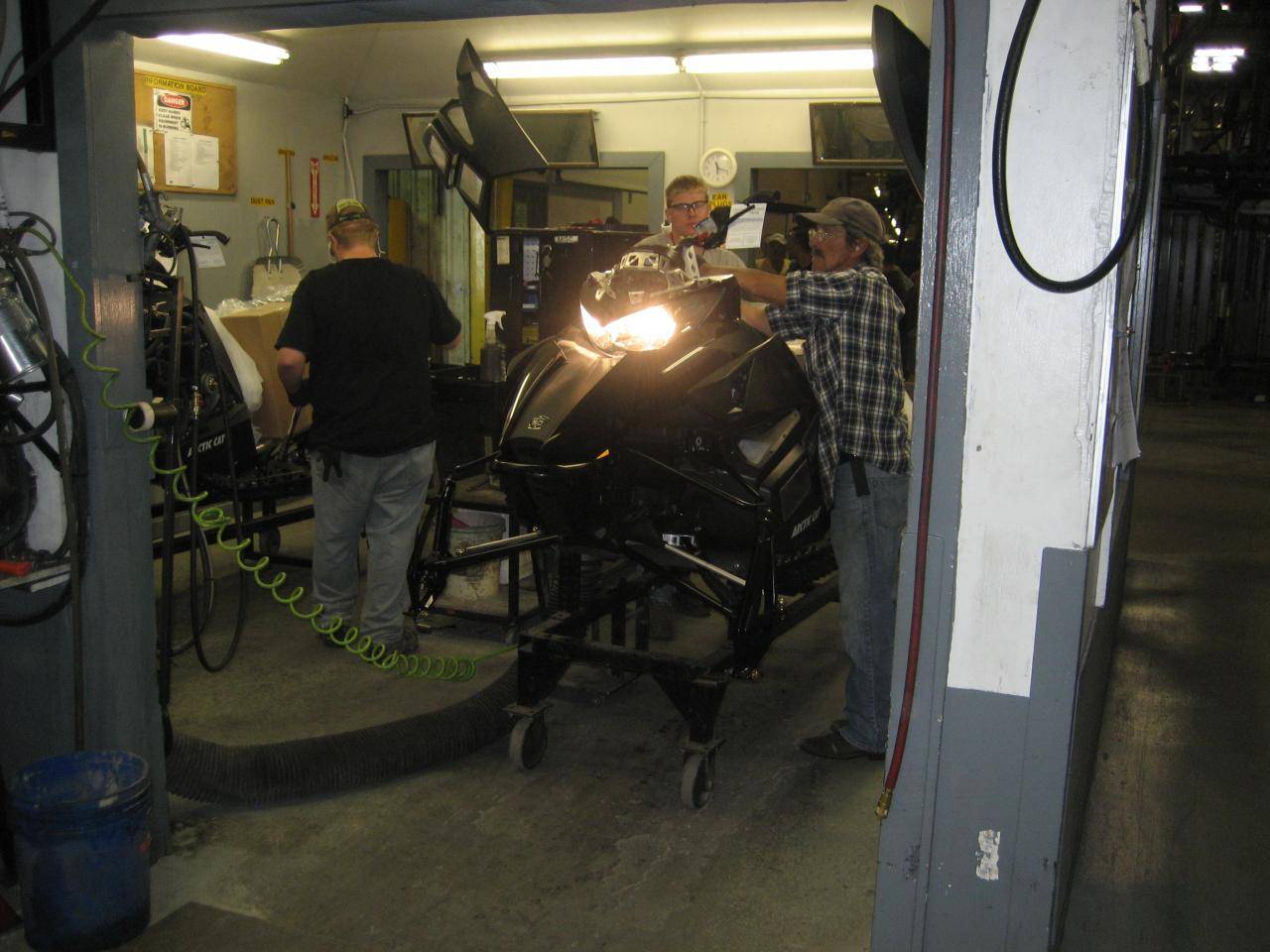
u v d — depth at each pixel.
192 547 2.74
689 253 3.38
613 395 3.14
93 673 2.57
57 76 2.37
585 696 3.62
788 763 3.47
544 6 2.19
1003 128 1.74
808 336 3.32
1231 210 14.12
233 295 7.45
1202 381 15.11
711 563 3.69
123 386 2.54
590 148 8.12
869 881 2.78
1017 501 1.89
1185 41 5.11
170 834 2.88
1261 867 2.91
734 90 7.82
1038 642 1.92
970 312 1.87
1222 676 4.37
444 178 5.71
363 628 4.23
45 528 2.53
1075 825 2.63
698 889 2.73
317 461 4.08
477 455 5.23
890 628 3.36
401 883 2.72
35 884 2.32
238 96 7.34
